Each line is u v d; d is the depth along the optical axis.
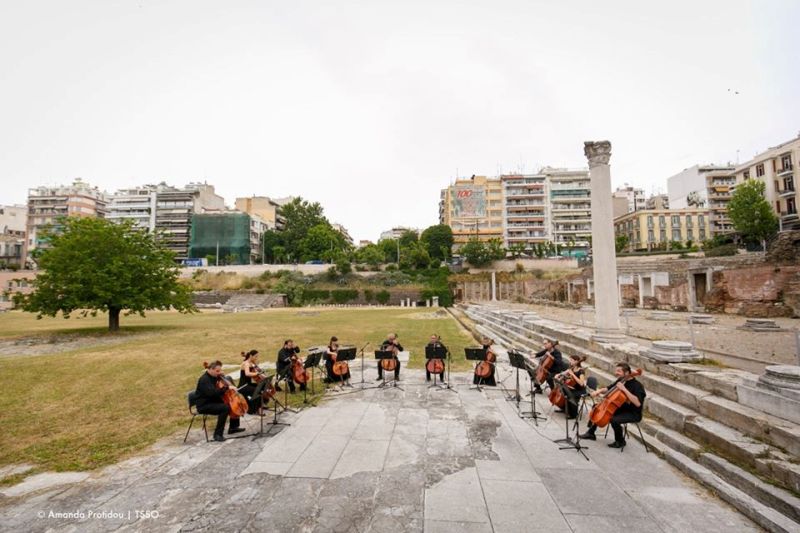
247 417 8.22
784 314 20.47
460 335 22.25
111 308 25.09
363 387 10.59
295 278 71.81
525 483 5.29
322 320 34.62
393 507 4.71
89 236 23.92
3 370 13.25
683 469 5.62
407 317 37.56
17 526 4.38
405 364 13.70
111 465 6.02
